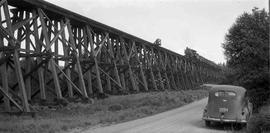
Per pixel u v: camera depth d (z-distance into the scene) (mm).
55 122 14547
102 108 21641
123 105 24016
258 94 21547
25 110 16516
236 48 23234
